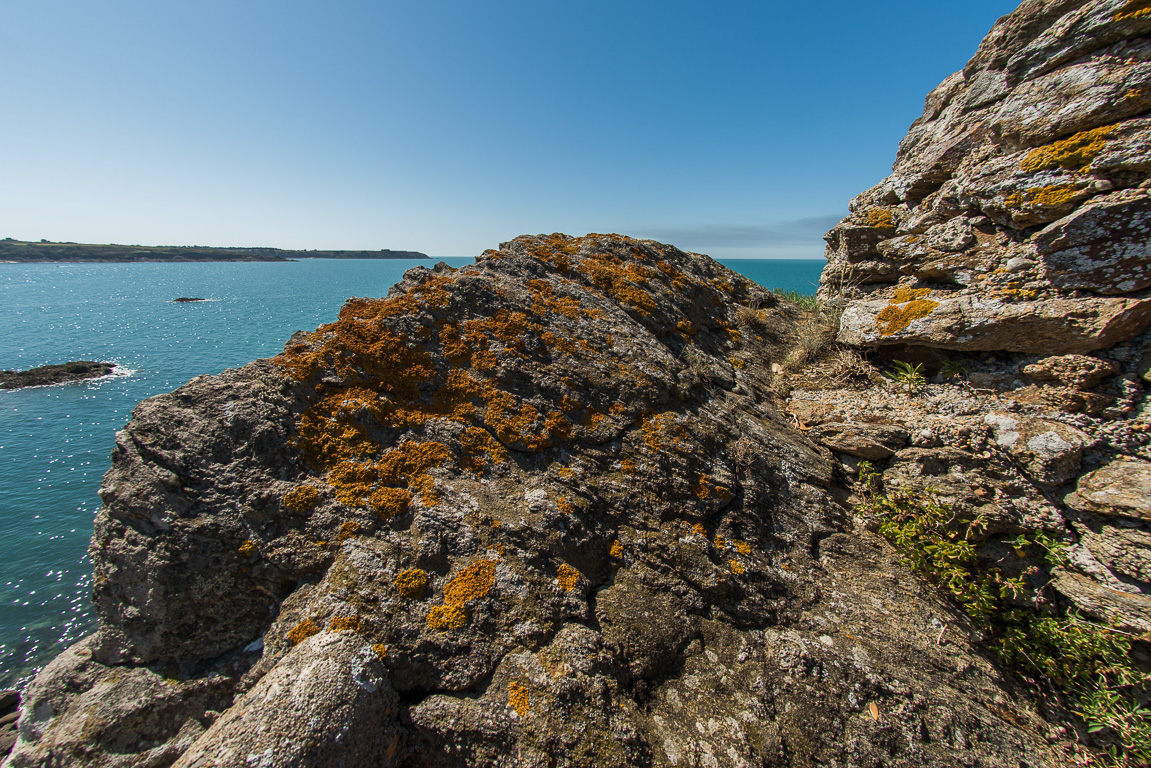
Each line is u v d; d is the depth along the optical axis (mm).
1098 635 4367
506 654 3891
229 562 4148
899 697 4180
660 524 4996
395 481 4582
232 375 4793
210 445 4332
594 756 3494
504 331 5879
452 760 3547
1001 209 5820
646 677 4148
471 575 4145
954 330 5895
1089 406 5020
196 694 3936
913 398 6277
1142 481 4469
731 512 5309
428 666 3783
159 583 3980
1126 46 5109
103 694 3850
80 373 36125
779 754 3789
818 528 5488
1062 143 5332
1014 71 6207
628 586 4578
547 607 4160
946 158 6996
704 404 6258
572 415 5480
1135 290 4902
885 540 5531
